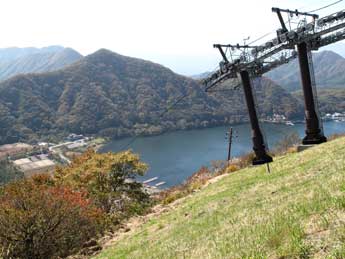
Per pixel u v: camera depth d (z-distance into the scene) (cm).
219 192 2738
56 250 2458
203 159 16000
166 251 1451
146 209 3859
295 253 647
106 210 4497
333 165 1612
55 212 2416
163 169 14838
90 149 6619
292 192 1398
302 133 18075
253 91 3859
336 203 804
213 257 909
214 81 4228
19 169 18950
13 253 2284
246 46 3803
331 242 625
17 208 2392
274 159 3812
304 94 3362
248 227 1080
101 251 2508
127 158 5041
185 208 2744
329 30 3125
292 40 3341
